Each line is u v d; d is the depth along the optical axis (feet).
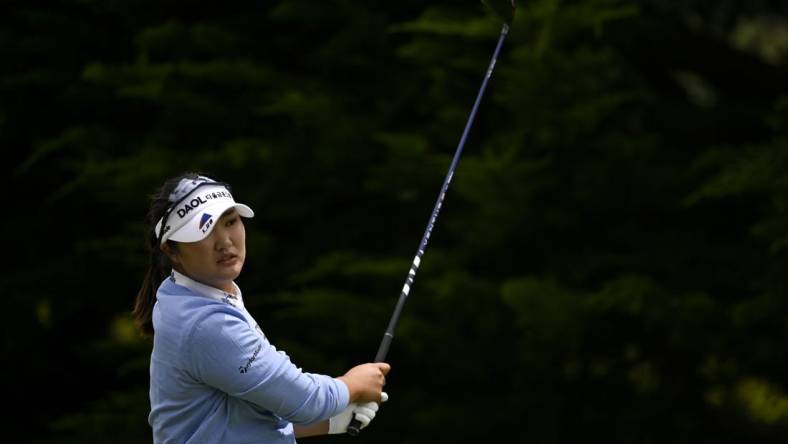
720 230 115.03
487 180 99.86
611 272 110.52
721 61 130.82
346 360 115.14
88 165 107.04
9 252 130.41
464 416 108.27
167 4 123.44
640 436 110.42
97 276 125.39
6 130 124.77
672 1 123.54
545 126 103.55
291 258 116.16
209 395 40.86
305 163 112.57
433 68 111.24
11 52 123.44
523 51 101.91
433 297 105.81
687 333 103.19
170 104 111.45
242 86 114.11
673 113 122.11
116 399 109.40
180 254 41.52
